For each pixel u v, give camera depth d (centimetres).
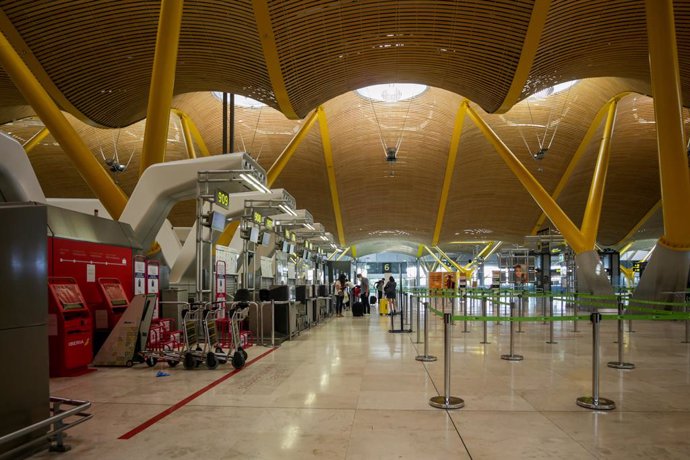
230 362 852
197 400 582
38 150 2997
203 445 423
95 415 518
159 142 1225
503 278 3606
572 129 2955
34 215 412
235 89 1748
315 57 1516
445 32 1443
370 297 3272
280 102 1697
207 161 1062
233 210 1424
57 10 1336
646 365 809
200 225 912
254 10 1302
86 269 880
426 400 575
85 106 1695
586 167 3325
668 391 619
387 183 3697
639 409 534
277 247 1667
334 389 636
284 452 405
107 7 1345
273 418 503
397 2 1315
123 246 994
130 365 824
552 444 422
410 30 1431
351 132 3075
